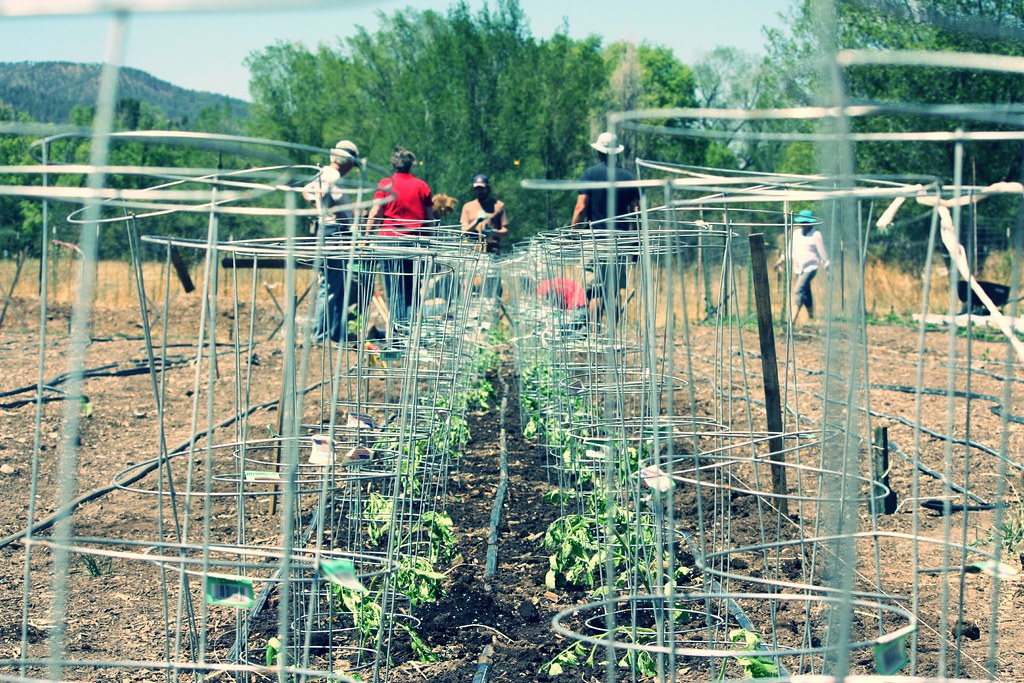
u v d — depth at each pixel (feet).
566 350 19.99
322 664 12.01
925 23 6.44
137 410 31.01
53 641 7.10
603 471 17.43
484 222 43.29
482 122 104.47
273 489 18.30
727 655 7.52
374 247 12.45
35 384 36.14
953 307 8.06
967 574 15.06
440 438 19.29
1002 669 11.61
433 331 21.34
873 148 66.64
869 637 12.75
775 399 17.42
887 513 17.99
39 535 17.30
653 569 13.94
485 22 106.42
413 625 13.51
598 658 12.37
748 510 18.67
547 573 15.29
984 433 26.76
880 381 38.75
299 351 43.93
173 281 62.75
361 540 14.85
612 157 6.82
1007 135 7.82
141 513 18.74
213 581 8.25
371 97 126.31
